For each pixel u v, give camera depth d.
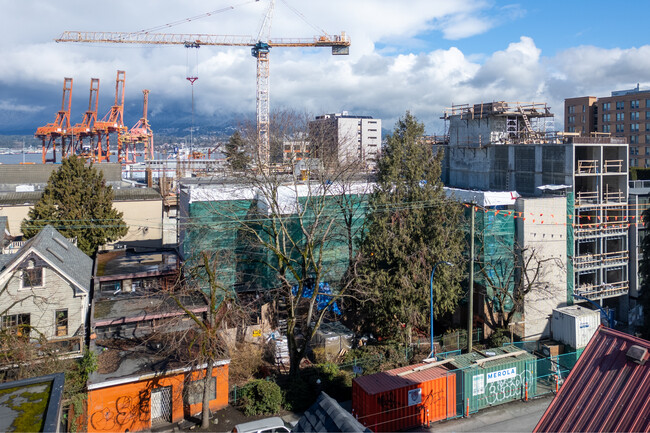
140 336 31.27
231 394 29.33
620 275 46.94
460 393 27.67
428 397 26.56
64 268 31.73
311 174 45.09
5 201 54.62
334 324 38.84
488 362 29.06
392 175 36.66
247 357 32.78
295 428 14.36
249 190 44.06
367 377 27.05
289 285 31.77
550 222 41.16
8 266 29.77
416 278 33.91
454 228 36.94
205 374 27.72
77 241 44.72
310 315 32.34
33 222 44.28
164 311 31.94
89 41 120.19
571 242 42.09
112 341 30.56
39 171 70.25
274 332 36.91
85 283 32.62
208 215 42.28
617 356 13.47
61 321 30.80
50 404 11.67
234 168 40.56
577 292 43.47
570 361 34.00
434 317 38.22
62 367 27.42
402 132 38.00
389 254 35.12
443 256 34.69
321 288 43.22
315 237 42.72
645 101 101.19
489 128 55.69
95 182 47.91
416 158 37.06
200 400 27.89
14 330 28.86
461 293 39.22
